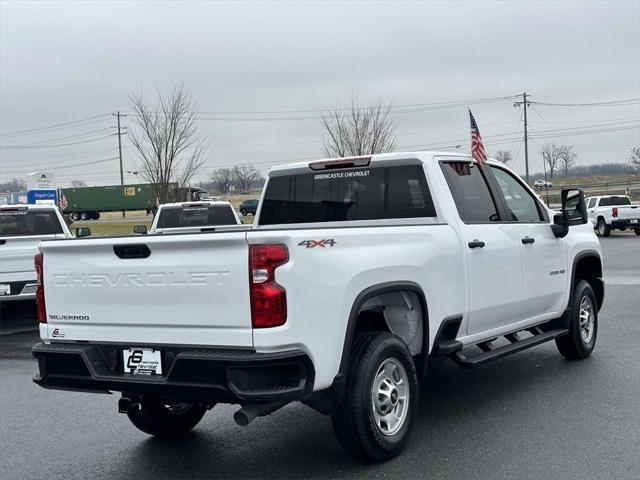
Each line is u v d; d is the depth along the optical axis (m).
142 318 4.36
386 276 4.69
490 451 4.84
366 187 6.02
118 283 4.43
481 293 5.74
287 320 3.99
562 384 6.58
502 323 6.21
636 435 5.05
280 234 4.00
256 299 3.95
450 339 5.50
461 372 7.29
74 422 6.11
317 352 4.13
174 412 5.50
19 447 5.43
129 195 66.69
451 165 5.93
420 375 5.22
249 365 3.91
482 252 5.77
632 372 6.92
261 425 5.77
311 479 4.49
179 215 14.18
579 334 7.41
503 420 5.55
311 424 5.73
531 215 6.89
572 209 6.96
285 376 4.07
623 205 32.09
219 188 82.31
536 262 6.60
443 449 4.92
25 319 13.23
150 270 4.29
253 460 4.93
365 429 4.48
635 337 8.70
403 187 5.80
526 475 4.38
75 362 4.54
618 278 15.09
